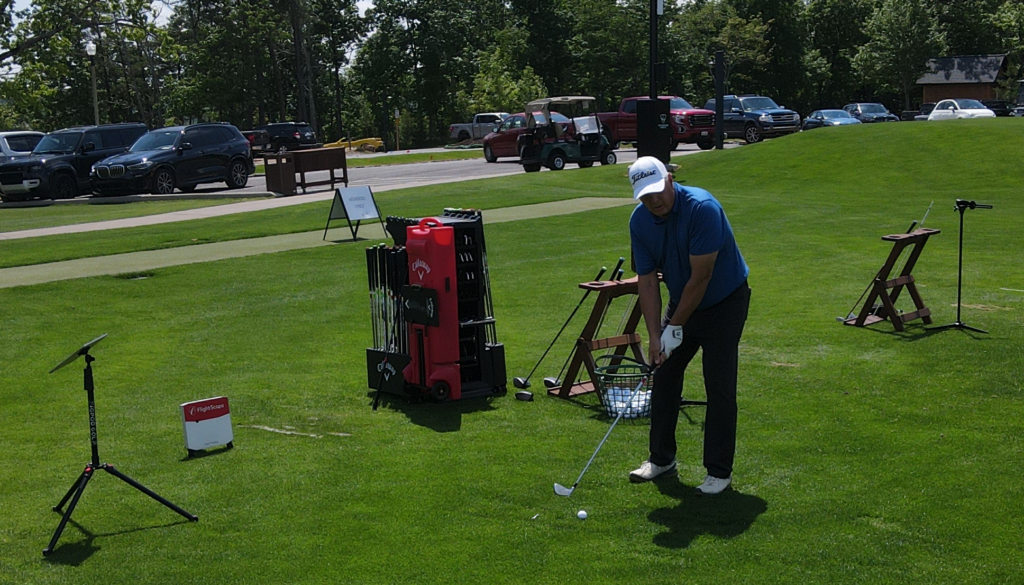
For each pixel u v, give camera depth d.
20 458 5.59
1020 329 8.00
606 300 6.34
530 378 7.05
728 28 67.56
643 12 67.81
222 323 9.23
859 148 23.53
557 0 71.94
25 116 67.75
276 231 15.91
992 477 4.88
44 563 4.19
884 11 65.12
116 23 36.84
